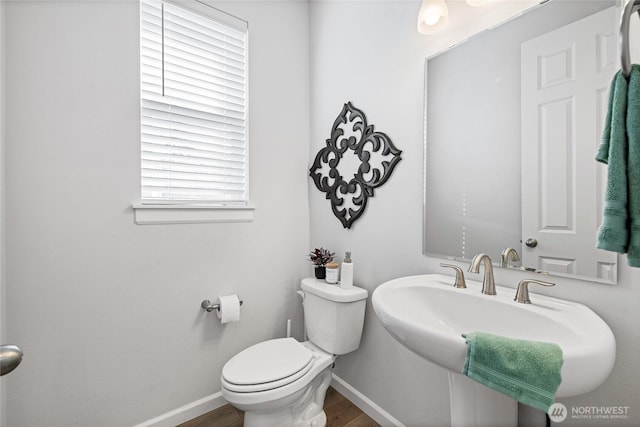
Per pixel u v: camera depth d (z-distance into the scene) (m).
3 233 1.11
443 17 1.21
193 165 1.62
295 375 1.27
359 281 1.64
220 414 1.60
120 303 1.38
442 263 1.24
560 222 0.91
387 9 1.48
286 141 1.94
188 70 1.60
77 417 1.28
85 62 1.28
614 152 0.56
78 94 1.27
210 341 1.63
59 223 1.24
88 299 1.30
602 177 0.83
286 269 1.93
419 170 1.34
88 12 1.29
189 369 1.57
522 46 1.00
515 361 0.62
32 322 1.19
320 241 1.93
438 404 1.27
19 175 1.15
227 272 1.69
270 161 1.87
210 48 1.66
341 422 1.53
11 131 1.14
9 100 1.13
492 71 1.08
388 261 1.48
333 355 1.49
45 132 1.20
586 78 0.86
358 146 1.61
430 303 1.10
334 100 1.82
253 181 1.79
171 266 1.51
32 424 1.19
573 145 0.88
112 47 1.35
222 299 1.59
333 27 1.83
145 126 1.47
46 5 1.20
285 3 1.93
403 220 1.41
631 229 0.54
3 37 1.11
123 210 1.38
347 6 1.72
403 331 0.81
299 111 2.00
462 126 1.17
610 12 0.81
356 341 1.53
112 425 1.36
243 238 1.75
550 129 0.93
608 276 0.82
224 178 1.72
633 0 0.54
